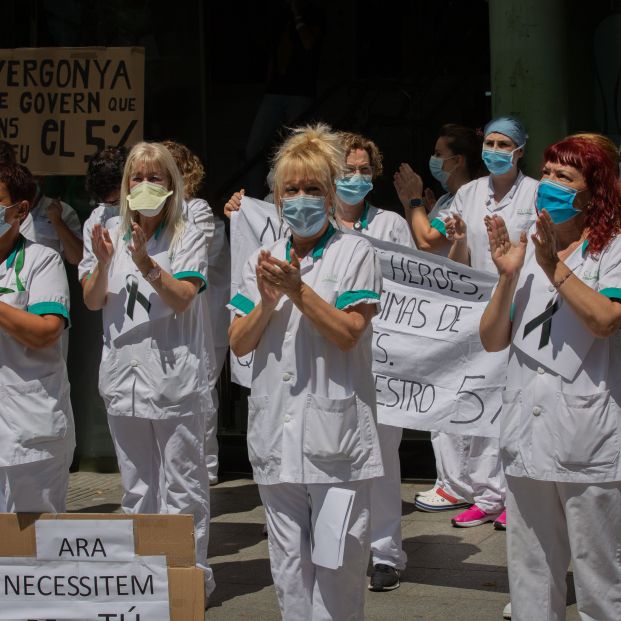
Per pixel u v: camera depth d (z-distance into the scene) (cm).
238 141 940
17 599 434
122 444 566
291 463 431
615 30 815
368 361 446
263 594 609
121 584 428
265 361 443
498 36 757
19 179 502
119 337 552
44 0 889
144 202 539
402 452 886
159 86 899
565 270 421
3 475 512
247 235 673
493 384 621
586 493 431
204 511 573
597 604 436
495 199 690
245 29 931
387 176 955
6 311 482
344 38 952
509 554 457
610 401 429
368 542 442
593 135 448
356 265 438
